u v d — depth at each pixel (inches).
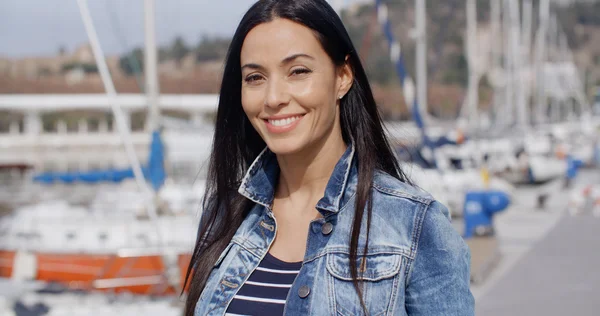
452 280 88.3
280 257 97.3
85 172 549.3
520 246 493.7
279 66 94.7
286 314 90.4
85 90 1348.4
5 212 452.1
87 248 378.9
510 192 726.5
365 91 98.7
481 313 321.7
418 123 576.7
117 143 744.3
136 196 444.1
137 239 375.9
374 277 88.2
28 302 337.4
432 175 545.6
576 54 4439.0
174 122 617.9
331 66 95.9
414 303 89.0
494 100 1884.8
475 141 893.2
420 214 90.1
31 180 544.4
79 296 356.8
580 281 377.7
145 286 362.0
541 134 1425.9
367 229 90.0
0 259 391.9
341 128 99.8
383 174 95.3
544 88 2225.6
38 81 1392.7
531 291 358.3
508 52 1617.9
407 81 577.9
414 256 89.0
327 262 90.7
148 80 459.5
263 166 103.1
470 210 449.7
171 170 569.3
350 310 87.8
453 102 2154.3
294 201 100.3
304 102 94.2
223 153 109.5
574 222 622.8
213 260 101.5
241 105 108.8
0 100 662.5
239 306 94.9
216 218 107.5
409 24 2484.0
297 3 94.7
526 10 1911.9
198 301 99.5
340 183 94.0
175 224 376.5
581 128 2066.9
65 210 411.2
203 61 1382.9
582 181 1103.6
